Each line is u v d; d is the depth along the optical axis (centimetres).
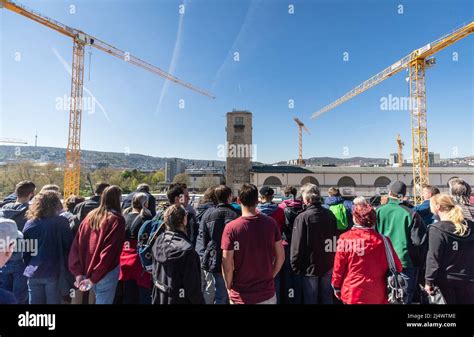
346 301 349
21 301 417
